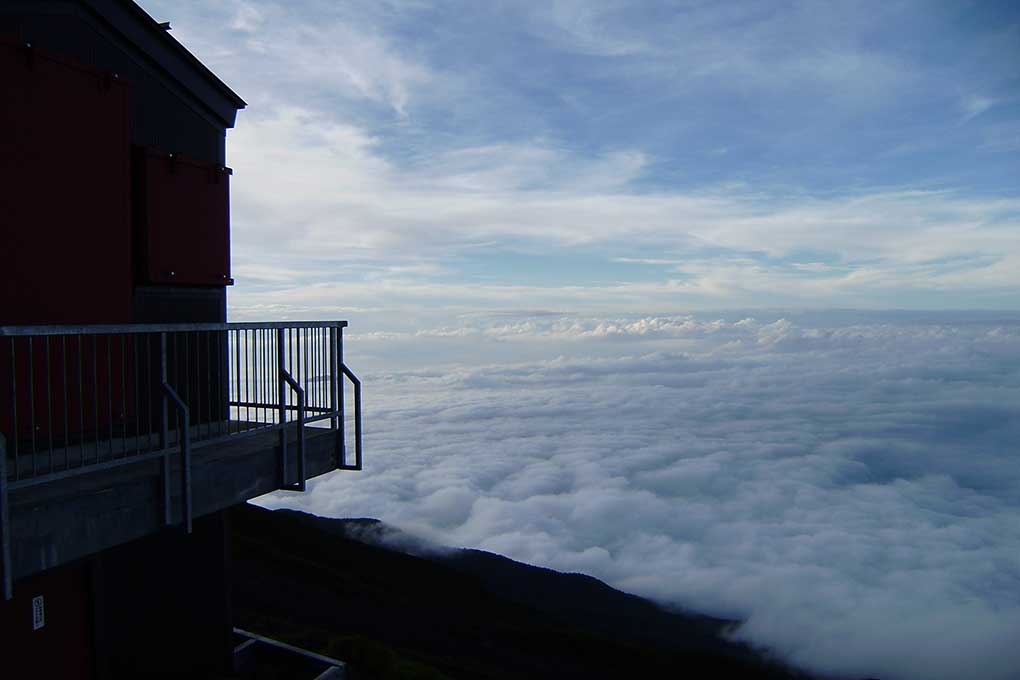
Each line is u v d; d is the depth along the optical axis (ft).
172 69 21.88
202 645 24.47
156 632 22.68
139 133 20.92
